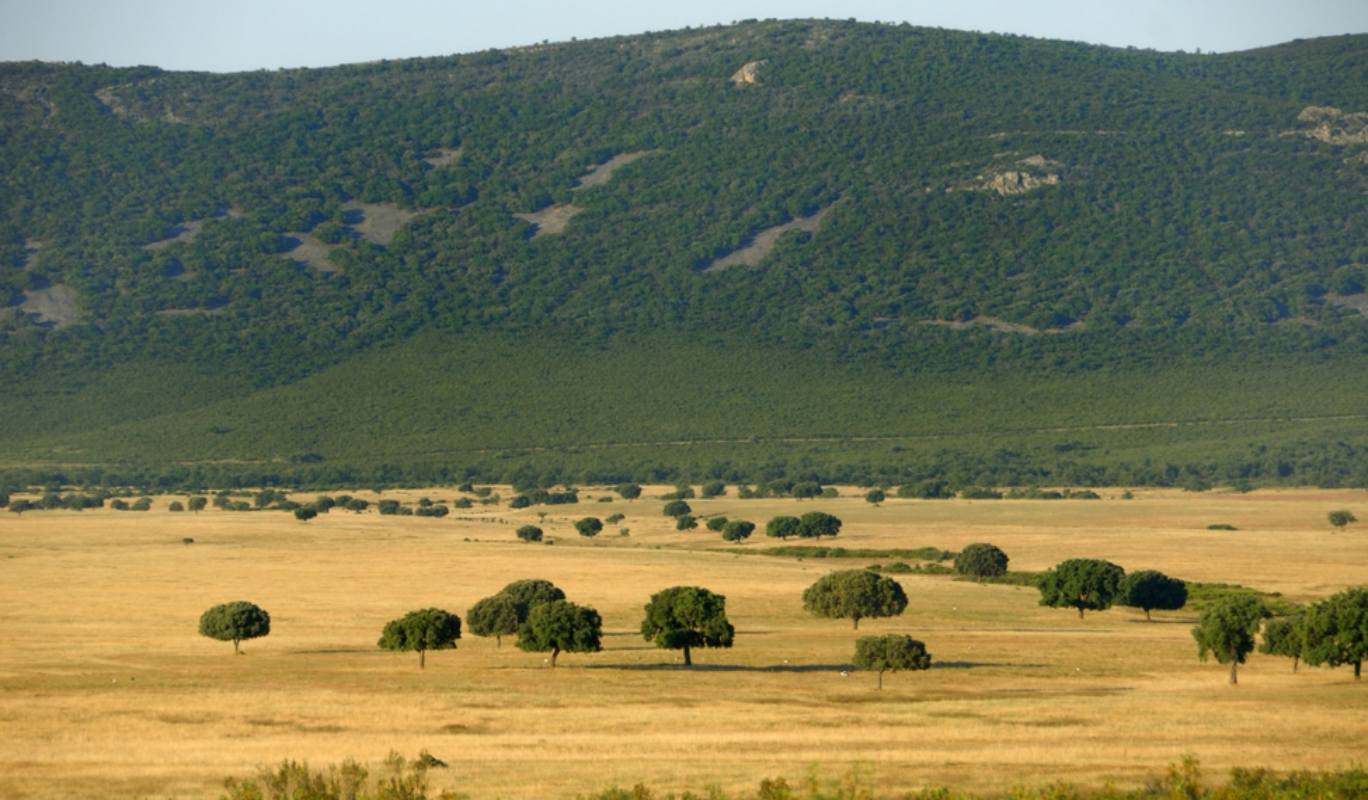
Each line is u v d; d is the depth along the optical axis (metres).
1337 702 169.75
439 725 158.62
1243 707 166.50
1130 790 122.62
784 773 131.12
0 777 132.88
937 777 128.75
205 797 125.44
